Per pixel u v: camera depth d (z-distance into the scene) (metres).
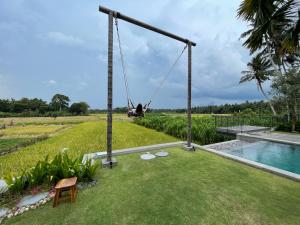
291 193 2.77
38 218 2.21
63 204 2.52
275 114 12.25
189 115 5.67
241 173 3.65
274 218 2.13
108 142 4.12
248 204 2.45
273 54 12.32
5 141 10.84
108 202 2.56
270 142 7.04
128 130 14.94
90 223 2.10
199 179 3.35
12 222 2.14
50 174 3.11
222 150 6.38
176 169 3.91
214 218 2.15
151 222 2.09
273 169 3.66
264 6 7.15
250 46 8.88
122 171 3.80
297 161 5.48
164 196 2.71
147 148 5.63
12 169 4.77
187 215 2.22
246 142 7.43
